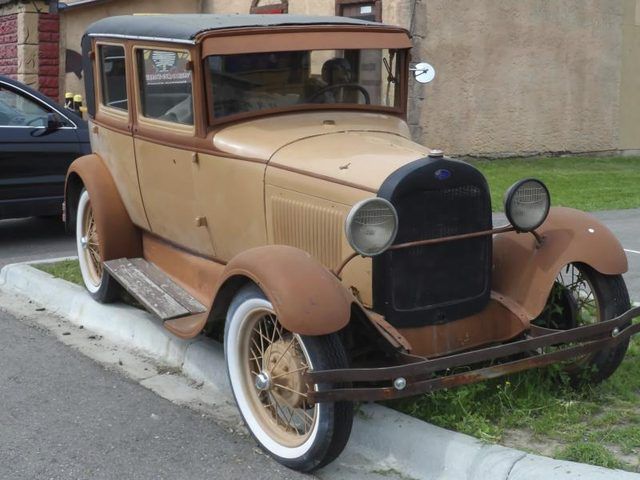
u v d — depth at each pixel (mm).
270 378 3994
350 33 5184
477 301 4387
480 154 15508
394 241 4047
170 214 5469
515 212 4270
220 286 4129
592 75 16844
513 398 4332
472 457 3734
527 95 15961
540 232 4562
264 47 4914
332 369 3676
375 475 3904
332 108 5211
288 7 15164
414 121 14359
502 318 4430
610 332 4301
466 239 4293
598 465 3631
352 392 3646
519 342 4012
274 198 4523
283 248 3963
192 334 4488
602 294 4547
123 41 5672
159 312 4934
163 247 5836
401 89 5465
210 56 4832
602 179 13812
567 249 4453
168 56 5164
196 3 16438
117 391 4938
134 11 15852
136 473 3924
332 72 5195
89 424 4465
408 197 4062
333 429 3713
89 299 6445
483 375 3918
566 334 4141
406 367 3688
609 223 9992
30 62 15305
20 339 5883
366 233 3736
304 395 3820
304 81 5125
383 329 3980
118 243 6105
